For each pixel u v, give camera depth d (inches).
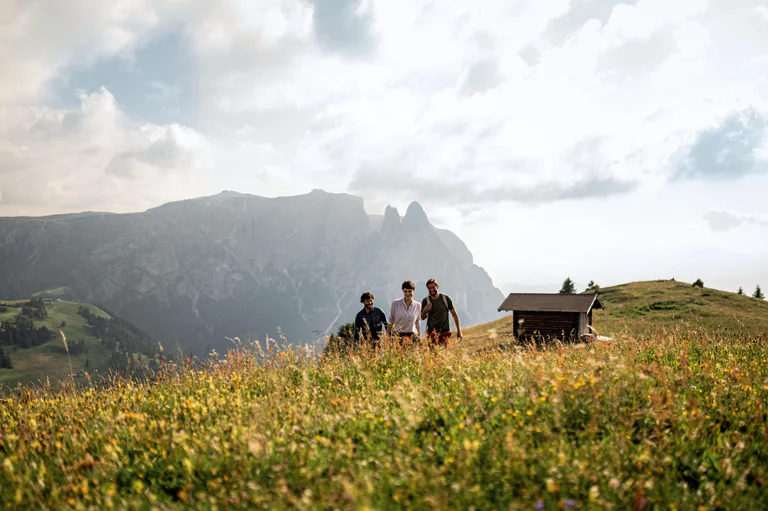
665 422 196.5
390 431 194.5
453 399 230.8
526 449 170.4
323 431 201.6
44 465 187.0
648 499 146.2
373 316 452.4
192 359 327.9
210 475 171.0
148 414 247.6
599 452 169.6
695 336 453.1
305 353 336.5
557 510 136.0
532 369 256.5
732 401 230.4
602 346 328.2
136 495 162.4
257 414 203.5
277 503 137.6
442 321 470.6
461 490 140.5
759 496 152.4
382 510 134.1
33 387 291.0
